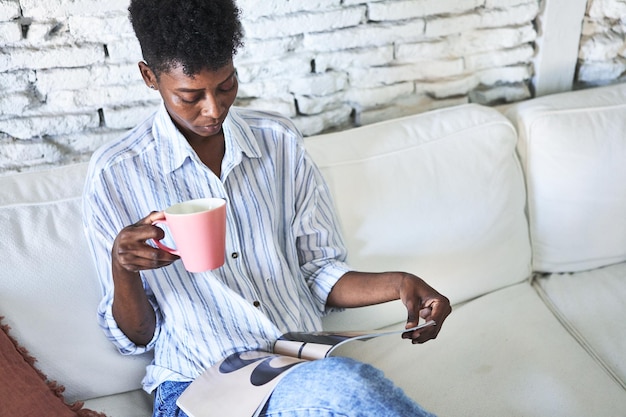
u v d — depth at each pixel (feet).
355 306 4.46
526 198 5.63
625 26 6.33
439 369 4.66
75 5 4.82
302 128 5.82
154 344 4.32
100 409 4.31
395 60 5.86
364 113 5.98
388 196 5.03
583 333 5.03
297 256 4.61
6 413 3.76
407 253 5.06
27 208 4.32
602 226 5.59
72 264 4.31
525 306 5.24
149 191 4.02
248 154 4.17
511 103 6.42
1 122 5.00
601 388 4.47
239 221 4.20
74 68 5.03
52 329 4.24
